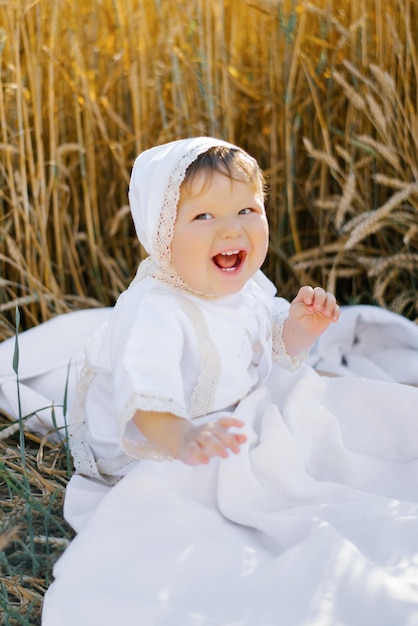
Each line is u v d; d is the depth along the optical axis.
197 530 1.42
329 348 2.33
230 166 1.52
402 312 2.68
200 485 1.50
